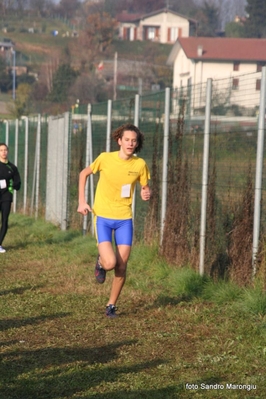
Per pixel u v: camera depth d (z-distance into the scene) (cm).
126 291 2061
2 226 2998
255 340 1536
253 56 11281
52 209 3900
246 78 2003
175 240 2364
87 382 1298
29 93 15050
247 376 1327
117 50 18650
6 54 18662
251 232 1964
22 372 1355
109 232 1708
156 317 1773
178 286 2048
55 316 1797
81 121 3494
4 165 2984
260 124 1894
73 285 2178
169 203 2430
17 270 2511
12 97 15600
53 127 3919
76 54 18188
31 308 1891
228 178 2072
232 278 1995
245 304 1780
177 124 2403
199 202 2244
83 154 3416
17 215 4484
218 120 2134
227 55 11256
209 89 2169
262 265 1884
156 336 1598
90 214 3269
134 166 1683
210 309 1817
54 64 16362
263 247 1895
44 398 1224
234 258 1998
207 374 1334
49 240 3250
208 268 2133
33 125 4597
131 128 1662
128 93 13912
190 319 1733
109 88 14000
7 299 2011
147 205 2667
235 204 2027
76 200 3456
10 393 1246
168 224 2414
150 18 19988
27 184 4681
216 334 1600
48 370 1365
